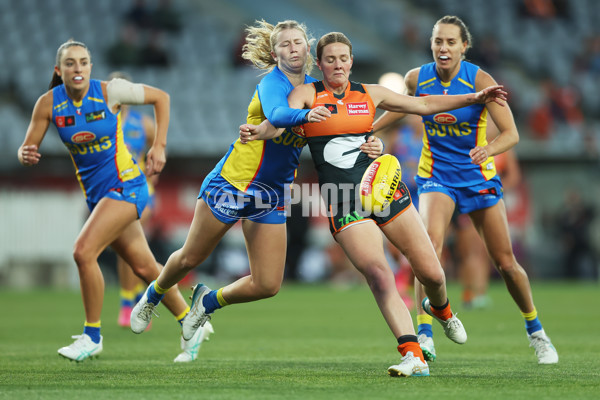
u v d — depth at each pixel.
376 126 22.36
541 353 21.41
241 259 62.44
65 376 18.56
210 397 15.09
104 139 21.95
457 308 43.72
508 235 21.92
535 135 74.75
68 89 21.69
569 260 69.94
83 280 21.45
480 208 22.12
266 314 40.81
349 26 89.12
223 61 80.94
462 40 22.09
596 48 90.06
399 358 22.83
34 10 82.50
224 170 19.19
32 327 33.88
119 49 77.12
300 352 24.69
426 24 91.06
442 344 27.05
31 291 60.31
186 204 68.31
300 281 67.56
